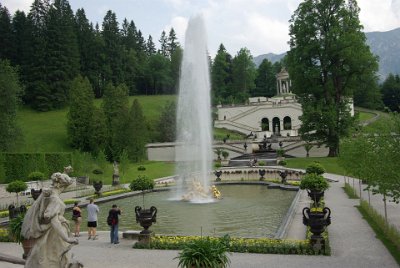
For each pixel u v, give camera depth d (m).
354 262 13.95
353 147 28.92
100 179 55.00
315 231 15.43
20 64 109.00
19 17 115.12
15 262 8.80
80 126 79.88
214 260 10.92
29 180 45.25
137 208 17.59
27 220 7.37
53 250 7.29
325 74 59.38
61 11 123.00
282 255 15.12
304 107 59.41
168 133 85.94
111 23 131.12
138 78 143.25
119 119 75.94
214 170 55.34
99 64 125.44
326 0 58.06
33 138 84.25
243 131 97.19
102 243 17.92
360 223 20.92
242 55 137.75
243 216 25.41
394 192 16.53
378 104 122.06
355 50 56.41
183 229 21.73
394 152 16.75
